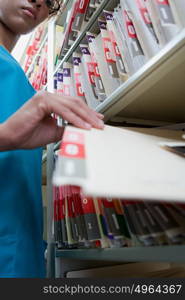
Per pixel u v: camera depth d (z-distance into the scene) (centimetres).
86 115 46
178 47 47
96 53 83
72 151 28
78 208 73
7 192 71
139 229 44
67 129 36
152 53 56
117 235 54
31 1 105
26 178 78
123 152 33
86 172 23
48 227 108
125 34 66
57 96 51
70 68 111
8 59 91
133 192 22
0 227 66
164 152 39
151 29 57
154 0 54
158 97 69
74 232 77
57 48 147
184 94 68
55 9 130
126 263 96
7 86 83
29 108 53
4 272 63
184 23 49
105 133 42
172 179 27
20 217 71
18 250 67
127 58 66
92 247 65
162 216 38
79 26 104
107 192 21
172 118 88
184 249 34
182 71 55
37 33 195
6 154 75
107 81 76
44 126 61
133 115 84
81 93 94
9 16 105
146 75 56
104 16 83
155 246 40
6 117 77
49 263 102
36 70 187
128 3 64
